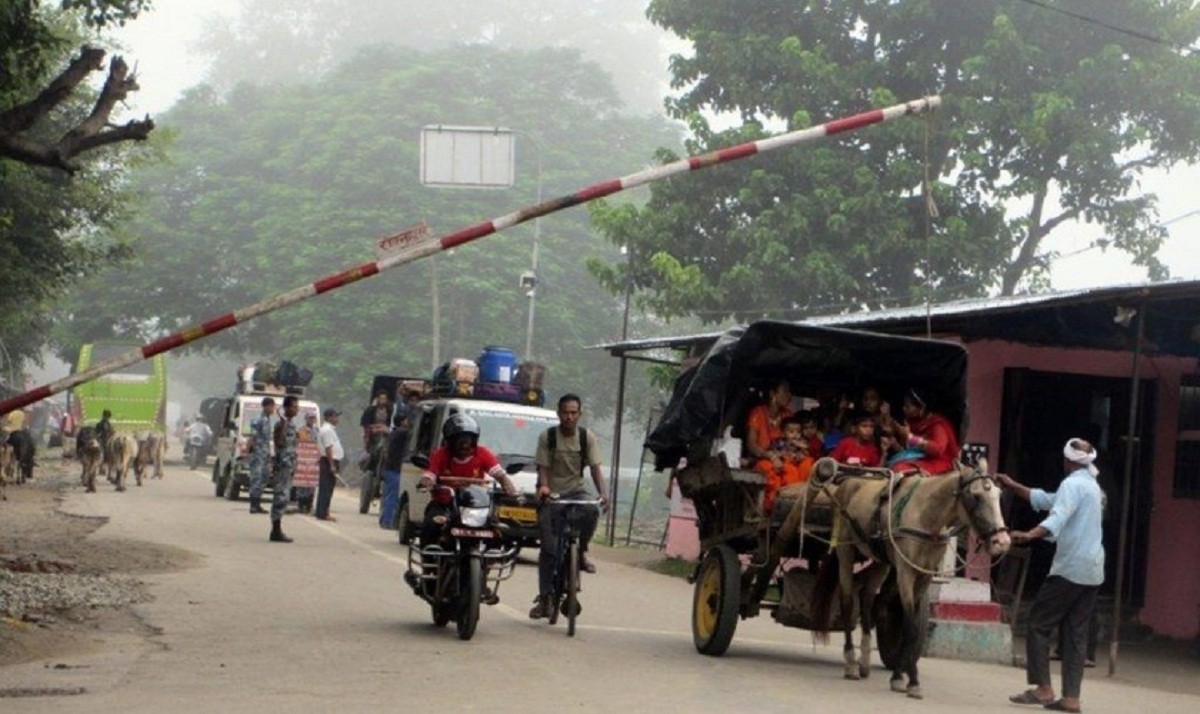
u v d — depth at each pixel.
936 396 13.85
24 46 15.39
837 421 14.33
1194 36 31.86
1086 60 31.11
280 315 63.75
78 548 20.05
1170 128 31.86
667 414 14.26
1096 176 31.84
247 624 13.87
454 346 63.09
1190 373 19.39
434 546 13.70
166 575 17.61
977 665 14.84
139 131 13.38
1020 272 33.22
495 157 35.25
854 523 12.23
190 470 52.97
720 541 13.65
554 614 14.88
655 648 13.74
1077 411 19.53
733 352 13.42
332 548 22.44
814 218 31.84
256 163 71.38
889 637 13.11
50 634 12.72
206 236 67.75
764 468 13.52
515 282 62.00
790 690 11.49
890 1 33.00
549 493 14.52
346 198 64.88
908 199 32.06
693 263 33.03
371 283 61.88
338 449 28.69
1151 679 15.38
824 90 32.56
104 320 66.69
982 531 11.36
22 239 32.97
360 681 10.79
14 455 36.78
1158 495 19.48
